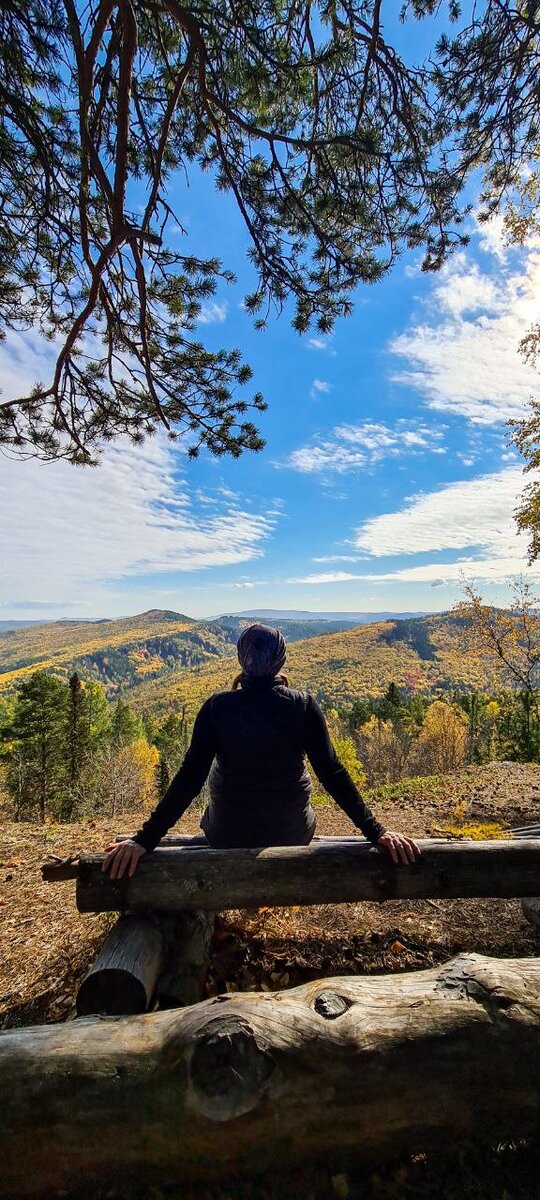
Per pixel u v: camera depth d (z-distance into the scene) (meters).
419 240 3.90
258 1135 1.12
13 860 3.76
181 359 4.36
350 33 3.19
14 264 3.95
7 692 46.00
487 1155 1.19
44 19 2.80
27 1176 1.12
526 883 1.83
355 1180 1.15
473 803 5.41
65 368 4.10
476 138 3.60
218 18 3.03
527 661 16.08
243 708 1.89
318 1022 1.22
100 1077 1.14
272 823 1.97
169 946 1.87
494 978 1.35
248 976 2.01
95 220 3.98
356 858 1.84
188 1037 1.17
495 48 3.19
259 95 3.39
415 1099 1.17
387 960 2.09
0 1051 1.20
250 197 3.81
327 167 3.63
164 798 1.85
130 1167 1.14
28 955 2.30
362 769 28.55
